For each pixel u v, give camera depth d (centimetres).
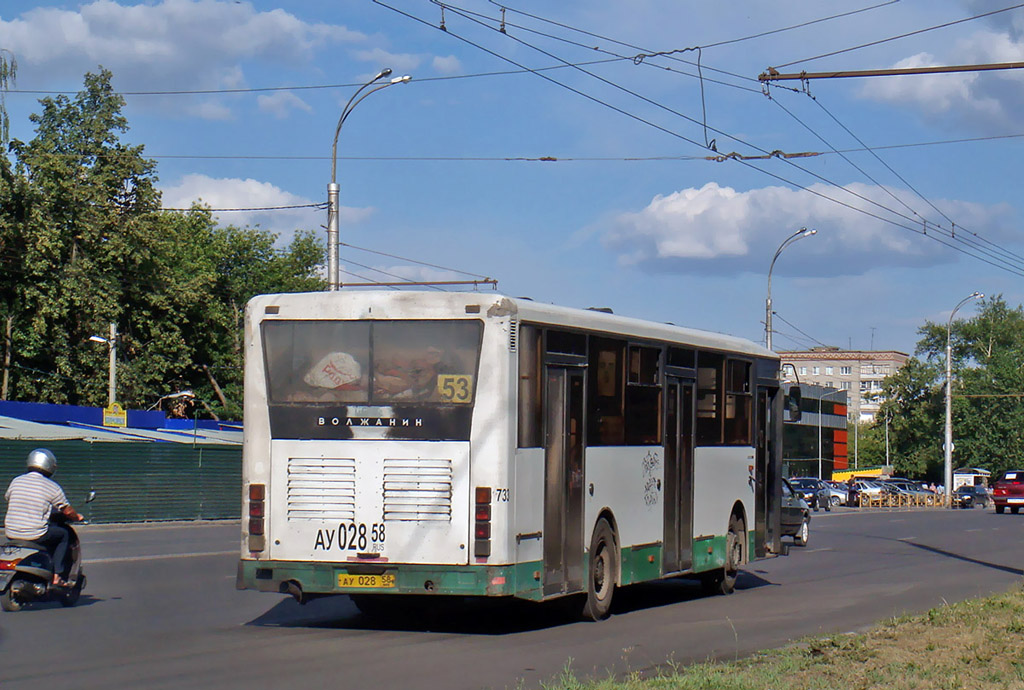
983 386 11888
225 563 2105
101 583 1742
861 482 8556
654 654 1141
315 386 1249
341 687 934
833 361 19125
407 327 1238
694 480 1661
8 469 3512
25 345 5884
